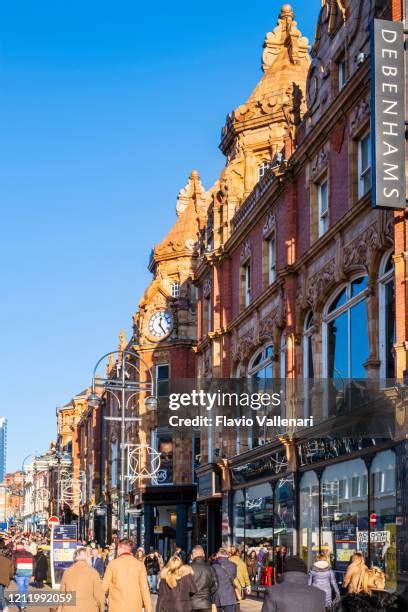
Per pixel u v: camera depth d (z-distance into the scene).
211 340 44.62
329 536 28.66
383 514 24.34
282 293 34.41
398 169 22.39
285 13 49.03
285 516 32.97
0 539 24.11
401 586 21.86
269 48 48.66
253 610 29.61
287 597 9.46
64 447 116.75
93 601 14.33
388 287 25.30
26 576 28.80
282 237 35.28
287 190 34.00
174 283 62.50
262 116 45.56
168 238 63.75
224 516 41.22
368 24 27.03
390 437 23.64
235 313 42.44
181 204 66.25
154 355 61.91
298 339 32.66
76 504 98.06
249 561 37.41
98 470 87.31
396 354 22.45
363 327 27.03
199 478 46.56
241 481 39.38
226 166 47.59
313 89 32.16
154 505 59.12
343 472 27.70
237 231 41.00
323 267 30.09
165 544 59.09
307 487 31.14
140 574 14.50
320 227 31.47
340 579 27.22
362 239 26.67
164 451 59.12
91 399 38.19
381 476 24.61
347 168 28.27
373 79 22.66
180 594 15.80
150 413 60.19
